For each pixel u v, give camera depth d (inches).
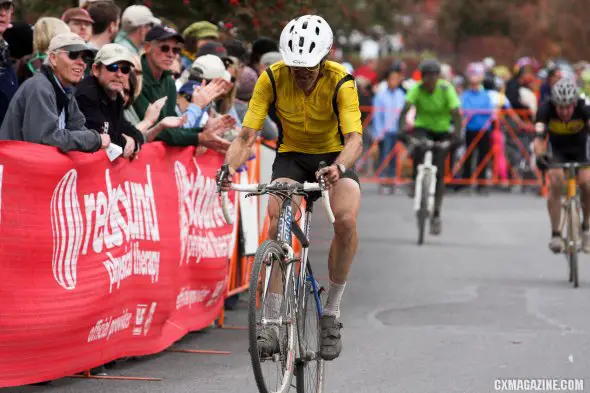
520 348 617.0
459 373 554.3
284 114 490.3
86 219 495.2
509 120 1739.7
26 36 628.4
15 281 450.0
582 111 866.8
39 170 458.6
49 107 479.5
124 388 508.1
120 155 523.8
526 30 3454.7
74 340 490.6
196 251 623.5
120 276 528.4
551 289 837.8
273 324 432.8
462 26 3476.9
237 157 481.1
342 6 1140.5
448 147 1115.3
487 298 792.9
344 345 623.5
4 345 446.9
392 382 534.3
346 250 483.8
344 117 480.1
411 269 937.5
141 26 717.9
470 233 1206.9
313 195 495.2
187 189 610.2
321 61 474.3
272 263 439.5
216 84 652.1
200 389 512.1
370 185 1878.7
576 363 579.8
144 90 637.3
